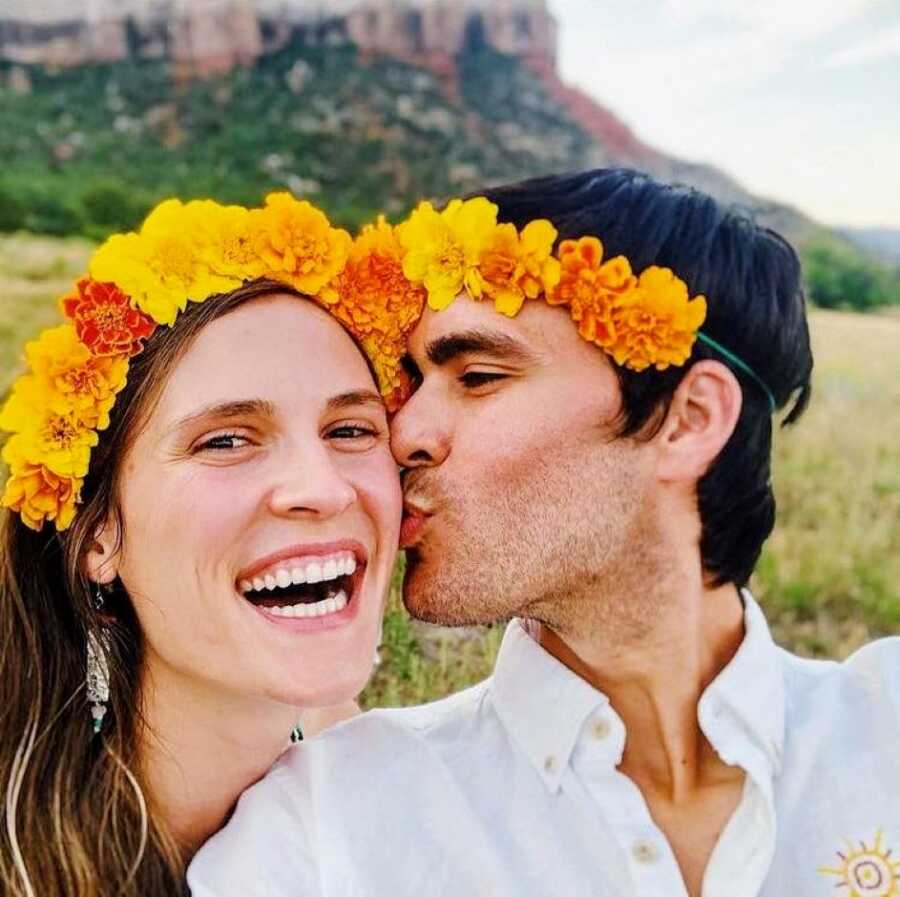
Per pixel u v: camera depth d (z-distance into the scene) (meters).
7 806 1.78
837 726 1.72
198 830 1.82
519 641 1.75
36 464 1.66
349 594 1.71
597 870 1.61
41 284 11.97
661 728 1.67
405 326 1.72
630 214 1.69
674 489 1.69
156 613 1.67
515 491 1.64
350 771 1.70
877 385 8.50
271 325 1.64
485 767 1.70
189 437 1.60
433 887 1.62
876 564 4.86
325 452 1.62
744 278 1.72
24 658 1.82
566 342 1.63
